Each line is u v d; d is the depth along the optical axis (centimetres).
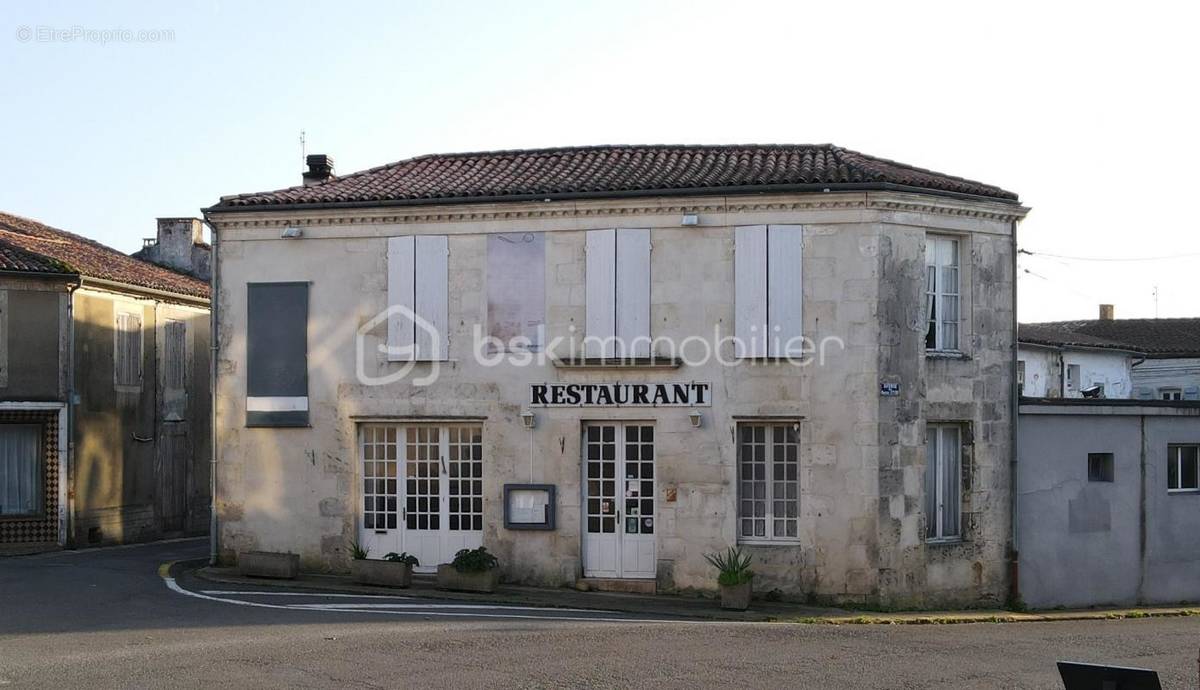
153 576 1950
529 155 2292
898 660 1318
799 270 1894
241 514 2055
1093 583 2116
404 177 2184
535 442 1969
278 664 1188
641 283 1941
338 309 2036
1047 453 2078
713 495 1909
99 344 2550
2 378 2367
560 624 1537
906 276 1906
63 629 1402
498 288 1988
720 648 1347
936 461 1978
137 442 2684
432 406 2002
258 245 2064
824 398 1881
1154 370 4119
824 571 1867
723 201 1909
